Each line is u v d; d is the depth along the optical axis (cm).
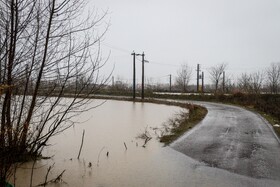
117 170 959
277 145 1305
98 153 1185
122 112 2959
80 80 886
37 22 766
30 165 988
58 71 853
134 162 1051
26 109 912
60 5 817
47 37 815
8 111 781
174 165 1009
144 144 1347
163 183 839
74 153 1180
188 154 1156
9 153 746
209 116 2453
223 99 4444
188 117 2312
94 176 902
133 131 1733
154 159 1090
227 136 1525
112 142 1398
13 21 713
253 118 2316
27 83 816
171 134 1588
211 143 1353
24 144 877
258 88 5069
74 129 1792
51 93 895
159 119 2352
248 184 822
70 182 849
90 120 2281
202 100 4744
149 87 7531
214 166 992
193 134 1583
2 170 711
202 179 866
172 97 5306
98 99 5225
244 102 3906
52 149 1245
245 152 1177
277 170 945
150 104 4119
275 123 2036
